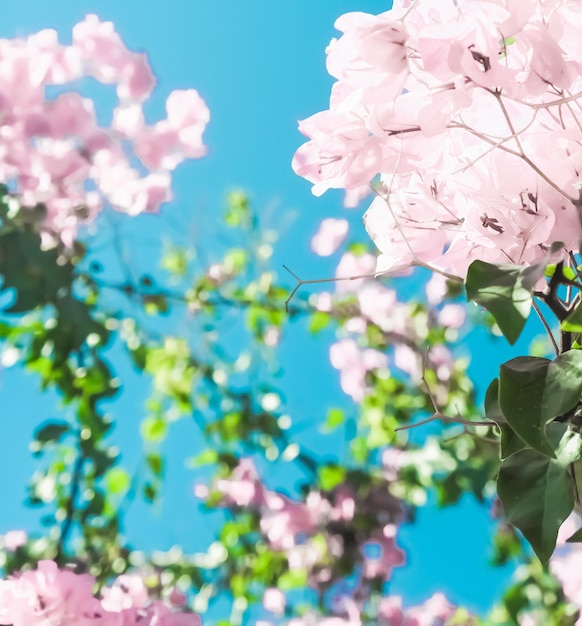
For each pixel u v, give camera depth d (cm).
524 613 250
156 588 234
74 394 215
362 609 270
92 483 225
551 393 69
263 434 274
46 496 227
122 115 207
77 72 198
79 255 202
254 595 272
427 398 263
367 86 71
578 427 73
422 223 77
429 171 77
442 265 78
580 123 73
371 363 275
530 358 71
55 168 192
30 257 188
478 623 269
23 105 190
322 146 74
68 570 153
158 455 249
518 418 69
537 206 71
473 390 263
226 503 278
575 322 70
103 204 205
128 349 244
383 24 70
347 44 72
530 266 68
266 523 274
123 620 155
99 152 201
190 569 253
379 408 273
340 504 271
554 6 72
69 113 194
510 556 259
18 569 217
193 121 212
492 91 69
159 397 262
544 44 69
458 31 68
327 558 272
